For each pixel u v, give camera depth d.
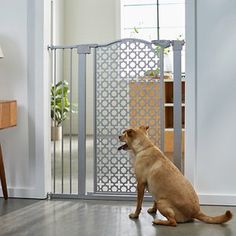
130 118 3.79
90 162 5.80
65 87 8.19
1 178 3.74
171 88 5.40
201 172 3.60
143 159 3.15
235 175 3.56
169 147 4.88
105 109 3.83
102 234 2.81
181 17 9.50
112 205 3.56
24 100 3.81
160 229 2.90
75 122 9.33
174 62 3.66
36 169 3.80
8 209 3.43
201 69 3.56
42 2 3.74
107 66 3.81
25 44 3.79
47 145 3.84
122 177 3.79
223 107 3.55
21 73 3.81
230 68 3.54
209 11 3.54
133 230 2.89
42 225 3.00
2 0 3.82
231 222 3.05
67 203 3.63
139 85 3.76
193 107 3.57
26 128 3.81
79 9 9.63
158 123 3.74
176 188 3.00
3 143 3.86
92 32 9.62
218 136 3.57
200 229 2.90
